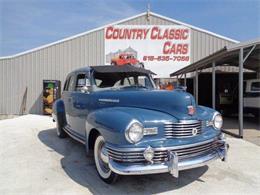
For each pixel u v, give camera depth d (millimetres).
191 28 15578
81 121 5539
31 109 15344
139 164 3547
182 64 15594
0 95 15328
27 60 15273
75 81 6098
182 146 3756
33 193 3838
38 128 9359
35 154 5840
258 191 3887
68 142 6977
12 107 15352
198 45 15617
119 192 3846
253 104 11320
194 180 4285
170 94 4113
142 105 4281
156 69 15570
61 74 15406
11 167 4980
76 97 5801
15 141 7145
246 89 11727
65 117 7035
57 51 15359
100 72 5367
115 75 5578
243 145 6734
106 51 15484
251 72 15398
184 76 15039
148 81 5957
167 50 15578
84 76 5551
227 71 15469
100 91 5031
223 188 3986
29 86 15320
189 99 4031
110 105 4676
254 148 6395
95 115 4270
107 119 3914
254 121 11914
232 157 5562
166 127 3822
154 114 3906
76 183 4180
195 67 12242
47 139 7375
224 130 9148
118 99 4566
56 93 14641
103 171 4203
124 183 4152
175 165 3561
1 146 6609
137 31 15492
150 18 15531
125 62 6668
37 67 15312
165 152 3662
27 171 4750
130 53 15508
